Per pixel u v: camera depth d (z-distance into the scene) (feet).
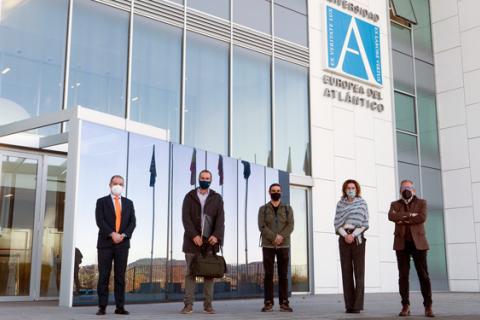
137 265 34.86
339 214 29.27
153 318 23.65
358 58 60.85
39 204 37.45
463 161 66.39
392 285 59.21
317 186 54.24
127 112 41.24
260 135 50.80
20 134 36.19
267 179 47.34
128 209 26.48
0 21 36.32
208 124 46.75
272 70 52.80
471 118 66.39
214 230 26.71
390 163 62.08
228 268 42.09
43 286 37.06
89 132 32.19
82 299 30.68
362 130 59.98
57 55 38.55
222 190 42.73
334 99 57.88
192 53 46.70
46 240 37.60
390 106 63.62
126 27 42.60
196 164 40.55
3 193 35.88
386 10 65.98
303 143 54.29
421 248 26.13
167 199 37.45
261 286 44.39
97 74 40.27
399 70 66.08
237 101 49.47
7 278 35.55
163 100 43.91
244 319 23.61
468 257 64.44
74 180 31.07
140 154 35.70
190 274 26.43
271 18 53.83
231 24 50.14
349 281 28.81
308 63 56.34
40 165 37.76
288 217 29.27
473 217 64.59
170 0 45.88
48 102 37.60
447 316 26.43
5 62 36.22
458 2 69.46
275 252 29.37
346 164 57.47
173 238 37.52
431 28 71.82
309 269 52.37
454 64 68.95
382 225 59.62
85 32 40.14
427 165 66.59
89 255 31.22
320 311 29.58
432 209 65.98
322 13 58.34
